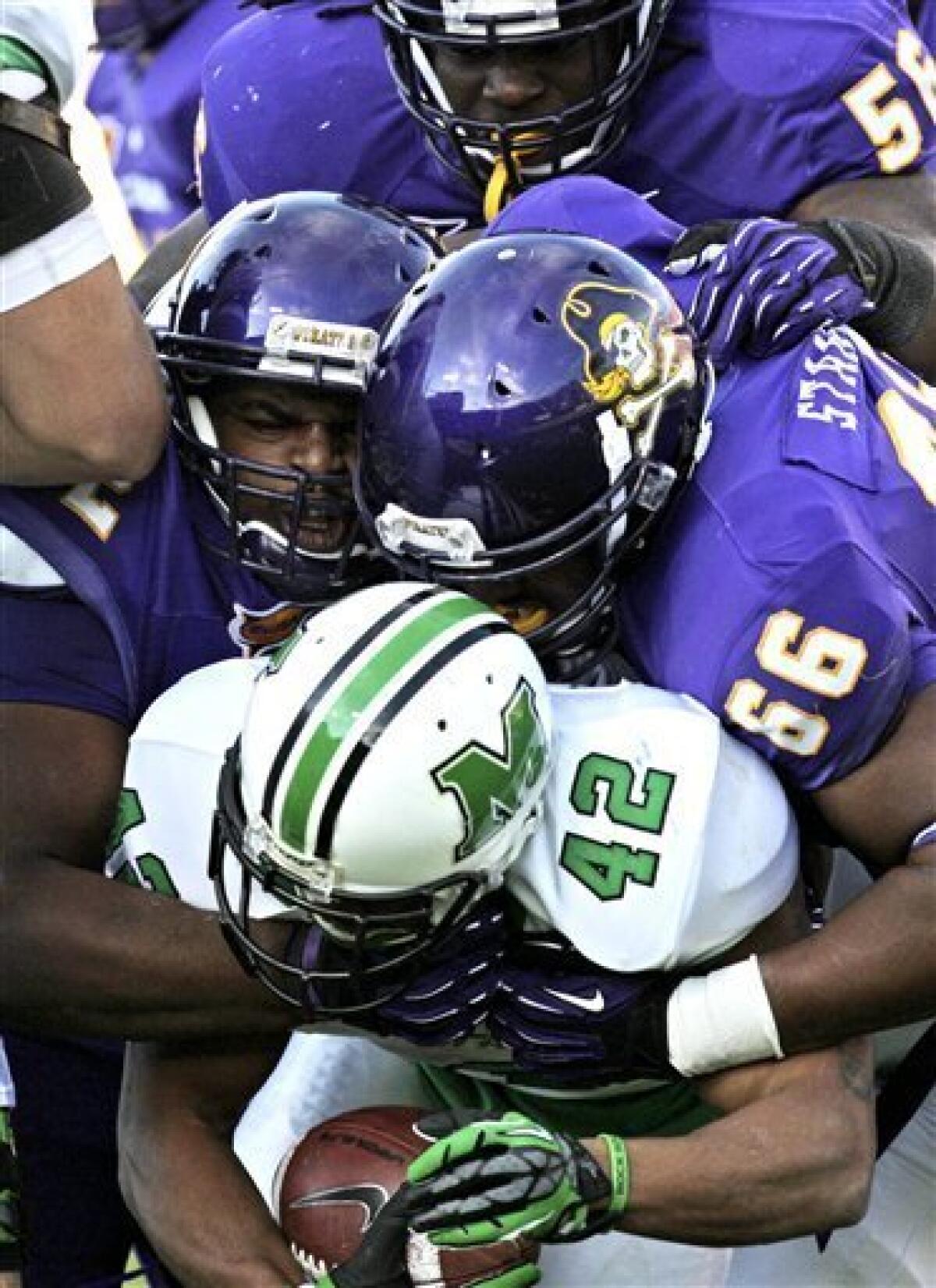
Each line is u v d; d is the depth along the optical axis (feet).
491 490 33.09
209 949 33.37
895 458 35.27
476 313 33.50
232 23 57.16
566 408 33.19
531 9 39.32
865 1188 33.50
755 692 33.42
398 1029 33.22
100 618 35.12
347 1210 34.06
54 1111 38.68
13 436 34.47
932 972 32.65
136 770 34.40
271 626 36.29
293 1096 38.24
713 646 33.81
